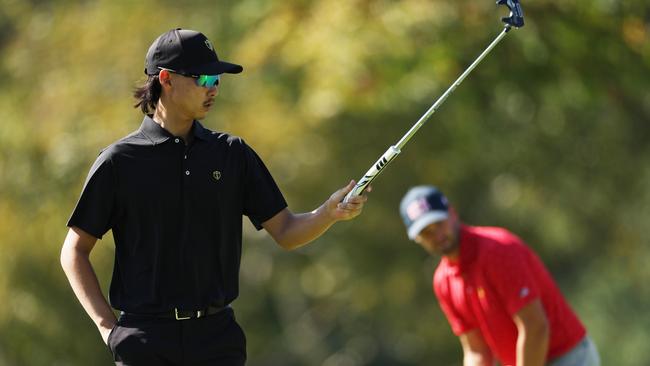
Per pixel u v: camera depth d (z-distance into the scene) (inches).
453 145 2133.4
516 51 1724.9
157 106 708.7
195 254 701.3
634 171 2171.5
